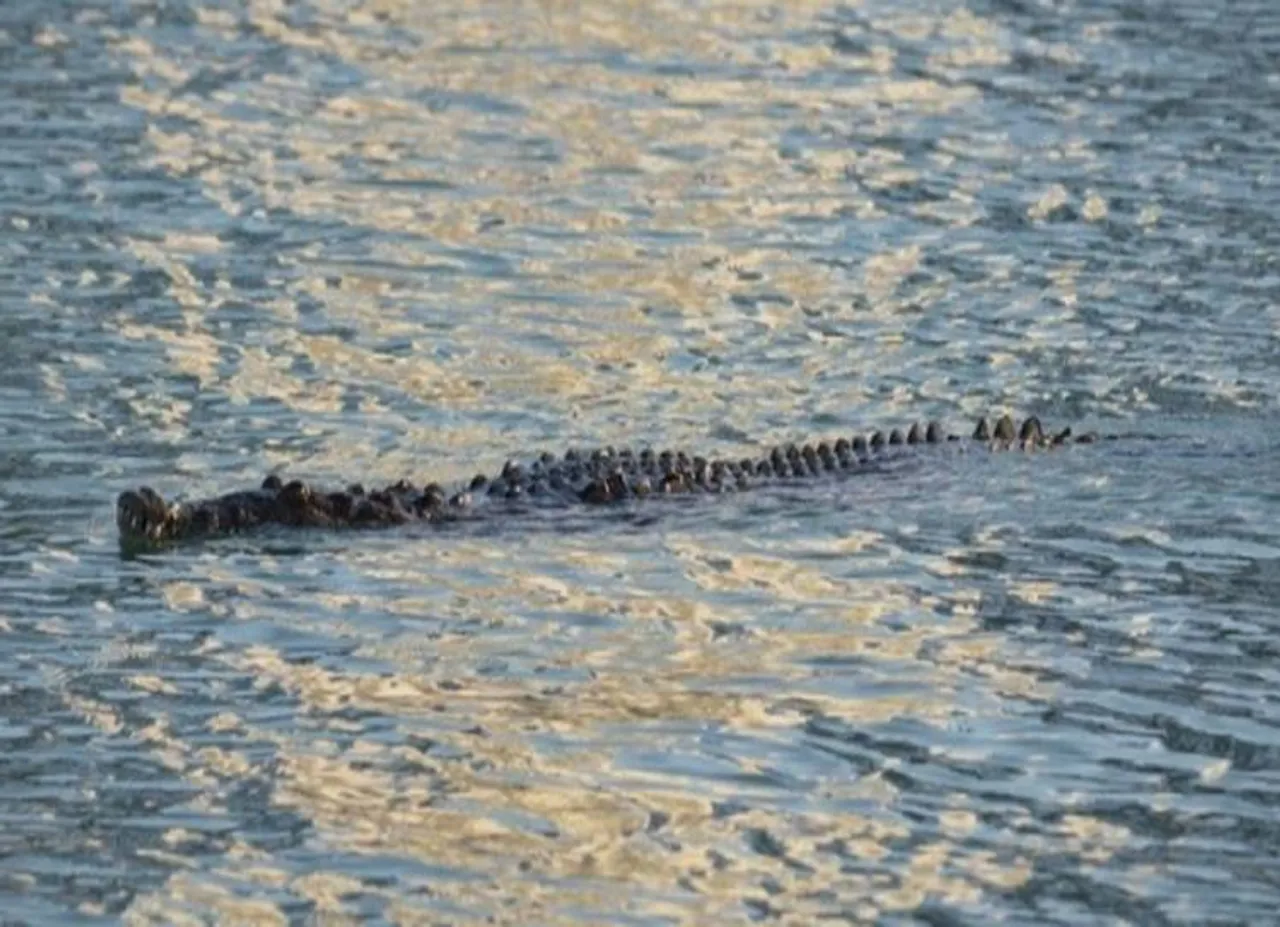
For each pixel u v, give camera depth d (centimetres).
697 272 6669
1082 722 3947
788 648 4225
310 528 4734
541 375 5800
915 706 4003
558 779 3744
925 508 4881
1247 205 7275
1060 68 8938
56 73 8625
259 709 3988
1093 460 5181
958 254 6831
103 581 4497
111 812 3634
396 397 5606
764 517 4828
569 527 4766
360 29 9488
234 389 5606
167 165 7569
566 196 7406
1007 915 3353
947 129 8169
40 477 5009
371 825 3597
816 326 6212
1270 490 5006
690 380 5803
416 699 4022
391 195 7362
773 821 3616
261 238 6875
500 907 3362
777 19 9738
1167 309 6328
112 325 6041
